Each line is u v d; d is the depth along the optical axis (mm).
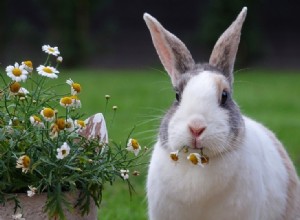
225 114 5176
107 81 19297
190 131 5027
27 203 5027
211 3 23609
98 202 5578
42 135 5145
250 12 23609
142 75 21406
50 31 24328
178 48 5676
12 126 5109
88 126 5676
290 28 26750
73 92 5301
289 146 11172
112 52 25422
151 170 5621
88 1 24156
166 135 5301
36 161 5074
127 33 26500
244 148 5441
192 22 26953
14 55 24172
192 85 5246
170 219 5598
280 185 6129
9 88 5270
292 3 26688
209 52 24484
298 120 14047
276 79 21547
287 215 6316
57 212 5016
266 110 15438
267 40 26656
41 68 5219
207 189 5340
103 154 5375
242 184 5426
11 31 23859
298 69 26156
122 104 15062
